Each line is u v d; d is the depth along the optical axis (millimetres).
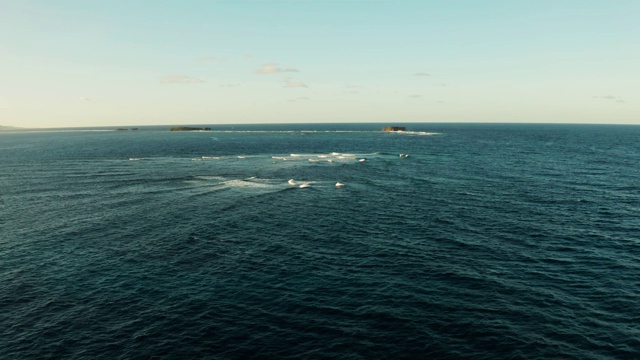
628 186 62188
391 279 29672
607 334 22656
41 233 40156
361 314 24859
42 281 29453
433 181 68875
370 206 51219
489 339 22234
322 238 38812
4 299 26781
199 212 48156
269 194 58531
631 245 35969
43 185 65750
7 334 22953
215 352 21328
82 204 52250
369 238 38781
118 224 43094
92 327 23672
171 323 24031
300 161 98938
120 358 20906
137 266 32125
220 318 24531
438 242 37500
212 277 30125
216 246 36531
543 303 26047
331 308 25609
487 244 36812
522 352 21125
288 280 29625
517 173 76500
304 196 57281
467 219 44844
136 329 23438
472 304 25969
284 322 24094
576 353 21047
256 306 25938
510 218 44969
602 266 31641
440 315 24688
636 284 28562
